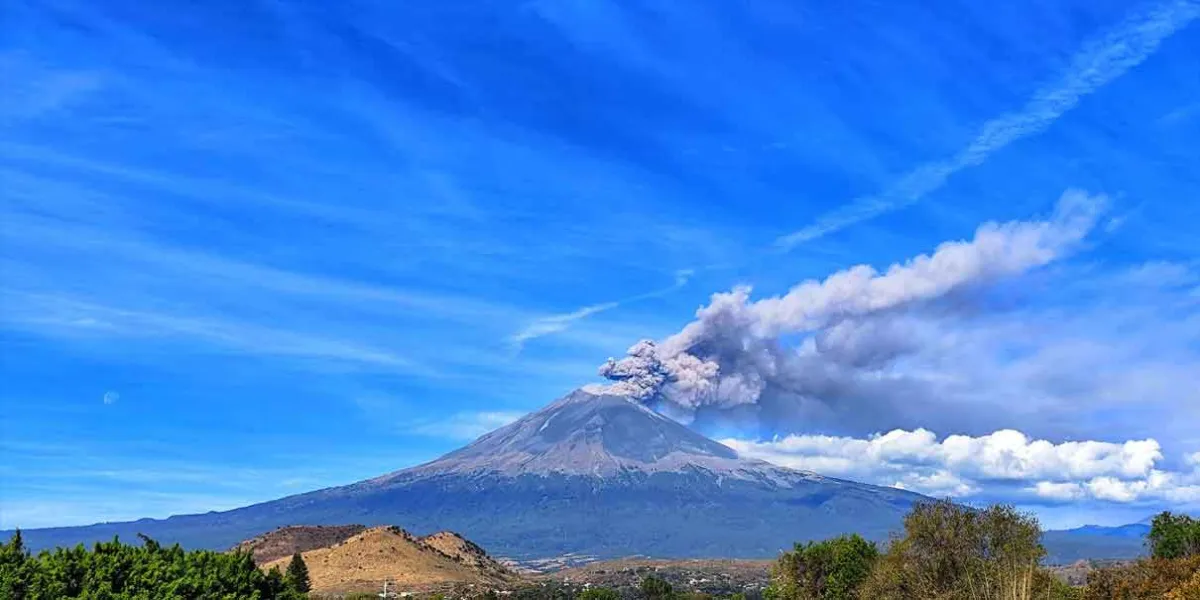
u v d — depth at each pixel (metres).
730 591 168.50
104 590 37.22
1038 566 50.66
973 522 51.09
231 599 40.81
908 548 52.28
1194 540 59.31
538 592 149.75
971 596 48.75
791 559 75.69
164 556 42.19
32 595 35.78
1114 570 53.16
